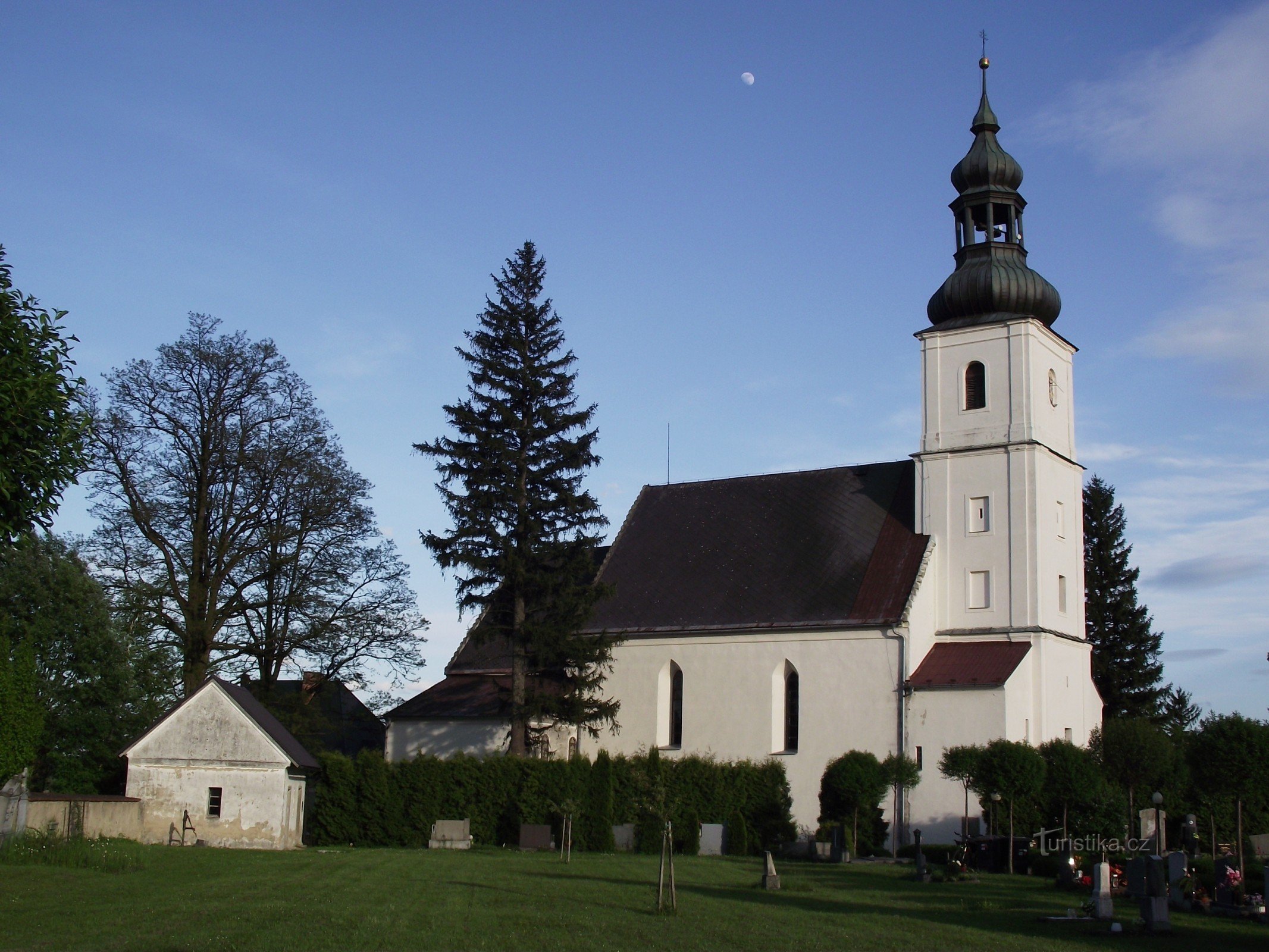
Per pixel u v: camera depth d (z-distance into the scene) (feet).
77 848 121.19
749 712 190.90
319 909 88.43
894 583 188.34
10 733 133.39
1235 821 166.81
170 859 131.64
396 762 183.32
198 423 185.47
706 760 179.01
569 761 174.50
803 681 187.42
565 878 118.32
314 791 201.57
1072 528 197.57
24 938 73.82
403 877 116.57
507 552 173.68
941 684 176.96
